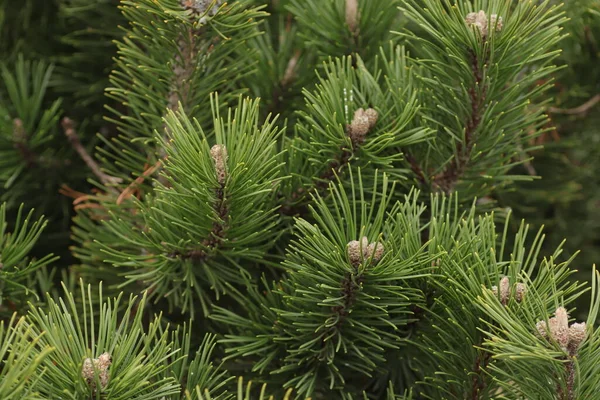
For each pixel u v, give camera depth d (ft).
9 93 3.78
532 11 3.18
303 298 3.09
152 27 3.29
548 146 3.97
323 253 3.01
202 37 3.26
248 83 3.60
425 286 3.10
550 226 4.43
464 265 3.06
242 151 3.04
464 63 3.18
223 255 3.19
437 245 3.08
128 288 3.48
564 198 4.12
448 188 3.35
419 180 3.34
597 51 3.84
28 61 3.82
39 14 4.22
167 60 3.33
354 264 3.01
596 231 4.58
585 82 3.90
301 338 3.15
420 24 3.18
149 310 3.46
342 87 3.25
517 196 4.19
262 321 3.24
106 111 4.06
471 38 3.14
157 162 3.38
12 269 3.25
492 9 3.22
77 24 4.15
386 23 3.60
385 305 3.06
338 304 3.06
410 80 3.31
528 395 2.92
